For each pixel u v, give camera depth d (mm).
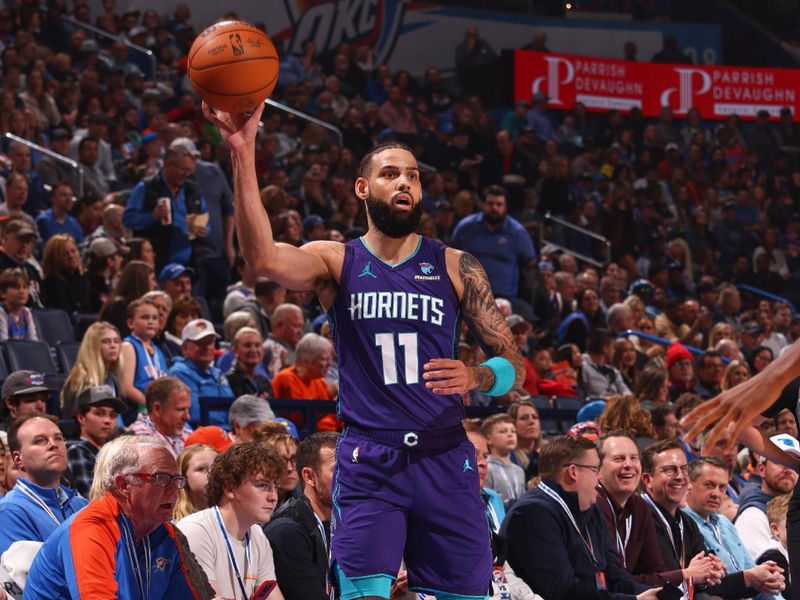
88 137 14945
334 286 4020
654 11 25859
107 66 18656
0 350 9211
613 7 25656
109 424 7227
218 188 12852
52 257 10719
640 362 12562
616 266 17031
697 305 15031
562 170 20969
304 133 18469
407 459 3846
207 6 22375
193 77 3859
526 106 23312
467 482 3908
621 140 23453
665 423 8859
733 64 26016
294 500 5770
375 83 22344
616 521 6742
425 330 3918
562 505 6328
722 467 7359
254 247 3824
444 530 3869
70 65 17859
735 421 3457
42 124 16125
